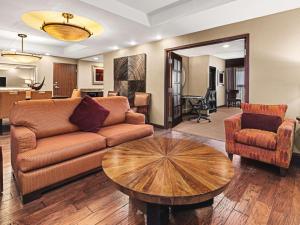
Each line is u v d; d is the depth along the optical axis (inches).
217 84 336.5
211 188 43.9
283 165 89.5
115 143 95.3
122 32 162.4
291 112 116.3
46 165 71.7
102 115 105.7
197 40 159.3
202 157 61.7
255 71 128.6
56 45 266.1
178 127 199.5
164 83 189.3
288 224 58.9
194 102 291.7
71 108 100.7
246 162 108.1
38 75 286.4
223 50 262.5
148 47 201.6
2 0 107.3
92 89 308.7
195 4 119.4
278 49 119.0
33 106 87.7
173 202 41.4
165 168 53.6
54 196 72.5
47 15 140.5
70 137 87.8
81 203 68.6
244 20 131.2
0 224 57.5
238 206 67.9
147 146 72.5
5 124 191.9
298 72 112.8
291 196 74.4
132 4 127.8
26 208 65.1
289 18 114.1
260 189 79.7
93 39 188.1
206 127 198.8
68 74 316.5
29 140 70.9
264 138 93.8
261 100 127.0
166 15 135.0
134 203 67.4
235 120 106.5
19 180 67.7
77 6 113.2
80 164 81.8
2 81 257.3
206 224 58.9
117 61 242.2
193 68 311.7
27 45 248.1
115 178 48.2
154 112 201.0
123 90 235.1
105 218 61.1
